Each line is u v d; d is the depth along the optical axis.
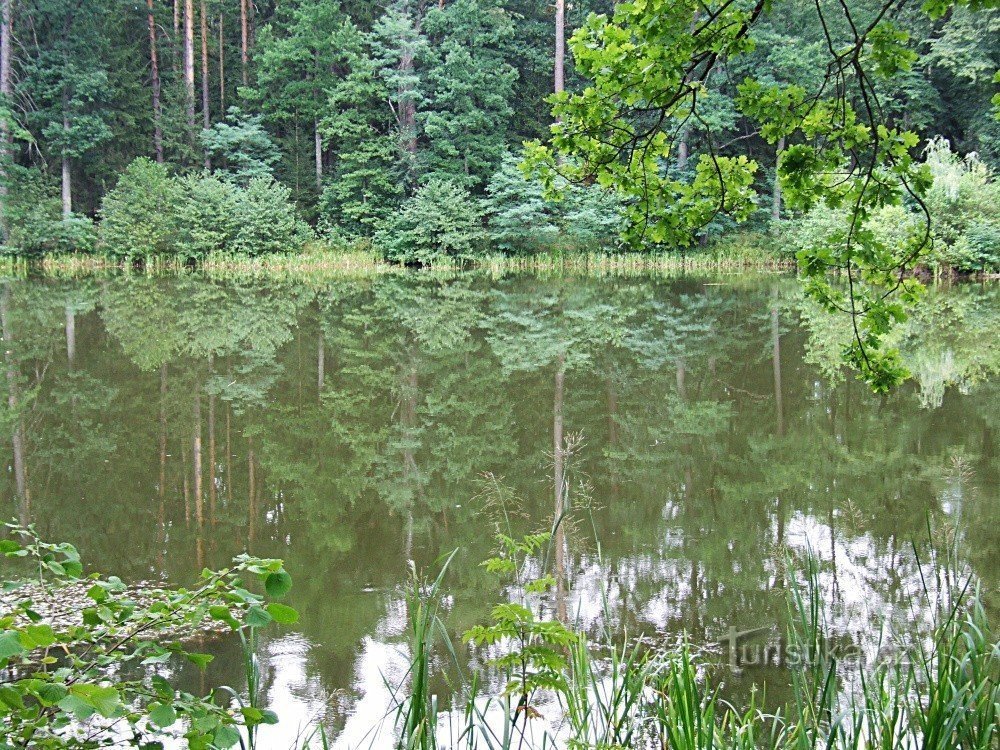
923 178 3.65
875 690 3.27
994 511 5.66
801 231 26.81
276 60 34.06
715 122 28.05
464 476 7.00
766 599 4.38
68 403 9.60
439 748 3.04
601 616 4.23
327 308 18.39
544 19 36.81
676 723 2.64
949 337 12.95
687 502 6.11
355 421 8.92
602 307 18.17
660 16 3.29
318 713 3.42
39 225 28.47
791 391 9.87
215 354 12.70
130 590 4.62
